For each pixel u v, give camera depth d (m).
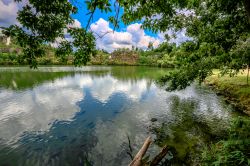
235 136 6.79
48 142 11.79
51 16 4.71
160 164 8.64
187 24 9.62
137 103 21.31
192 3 6.83
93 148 10.84
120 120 15.63
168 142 10.97
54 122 15.40
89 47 5.30
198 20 9.49
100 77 48.22
